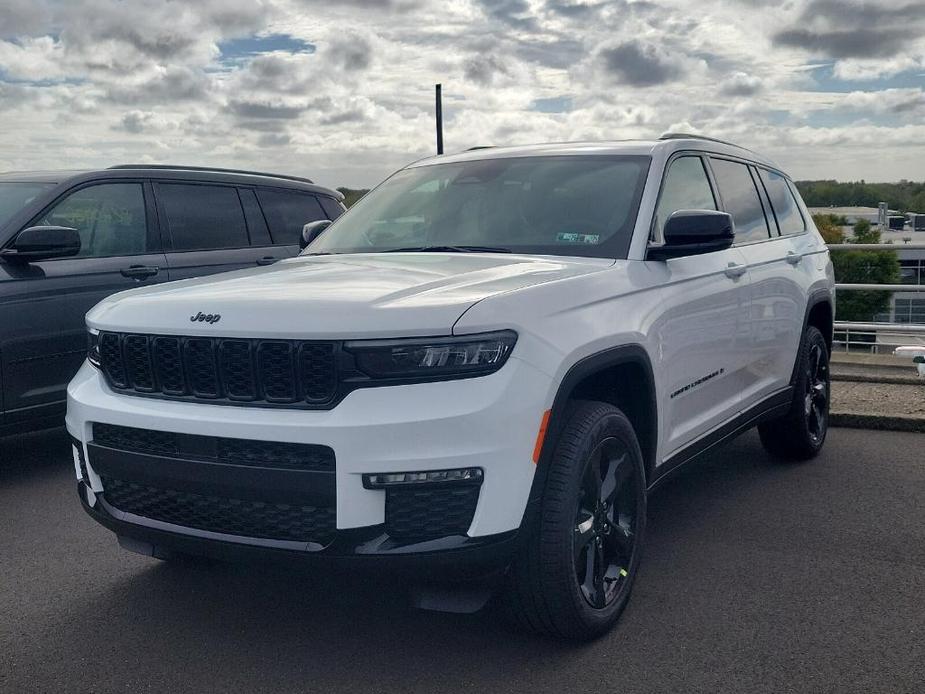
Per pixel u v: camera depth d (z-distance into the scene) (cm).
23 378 564
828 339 629
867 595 381
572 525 319
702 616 361
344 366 293
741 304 473
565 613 323
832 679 310
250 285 346
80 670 320
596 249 397
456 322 294
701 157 483
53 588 394
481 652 333
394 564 291
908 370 877
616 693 303
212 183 714
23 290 565
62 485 552
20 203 598
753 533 460
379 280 338
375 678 314
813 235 619
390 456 287
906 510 496
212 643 341
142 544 359
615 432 346
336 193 832
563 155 459
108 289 611
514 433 296
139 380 333
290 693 304
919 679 310
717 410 462
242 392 308
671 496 525
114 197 642
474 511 294
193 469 308
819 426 606
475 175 465
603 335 340
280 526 303
